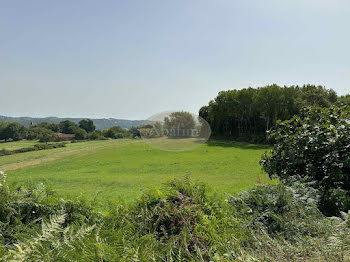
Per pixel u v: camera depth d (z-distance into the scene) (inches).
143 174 880.9
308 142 203.6
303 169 215.5
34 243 56.4
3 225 119.6
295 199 178.7
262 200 176.1
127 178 790.5
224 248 99.6
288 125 235.1
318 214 165.2
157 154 1350.9
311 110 239.1
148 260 77.0
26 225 119.8
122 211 136.1
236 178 693.3
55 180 766.5
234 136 2118.6
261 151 1369.3
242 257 87.7
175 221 129.7
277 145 233.6
